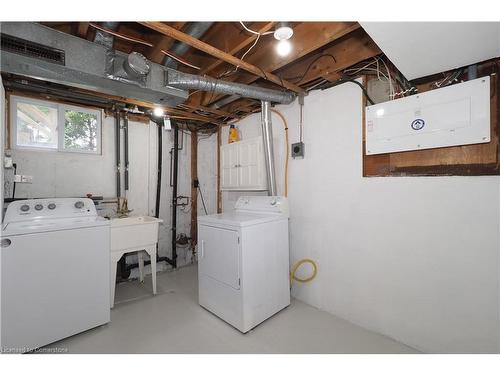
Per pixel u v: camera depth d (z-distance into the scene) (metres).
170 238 3.58
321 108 2.37
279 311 2.32
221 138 3.80
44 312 1.74
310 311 2.34
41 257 1.74
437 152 1.70
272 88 2.60
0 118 1.82
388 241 1.93
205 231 2.32
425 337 1.74
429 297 1.73
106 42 1.65
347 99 2.18
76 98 2.56
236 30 1.70
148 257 3.29
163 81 1.89
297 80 2.27
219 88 2.06
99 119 2.91
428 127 1.70
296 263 2.60
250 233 2.03
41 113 2.56
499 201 1.47
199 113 3.30
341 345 1.82
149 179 3.34
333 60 1.99
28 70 1.54
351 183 2.15
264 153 2.63
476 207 1.54
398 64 1.56
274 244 2.26
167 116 3.08
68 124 2.72
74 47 1.54
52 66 1.50
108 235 2.06
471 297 1.56
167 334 1.95
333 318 2.21
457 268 1.61
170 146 3.56
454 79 1.65
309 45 1.68
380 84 1.99
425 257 1.75
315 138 2.43
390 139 1.88
